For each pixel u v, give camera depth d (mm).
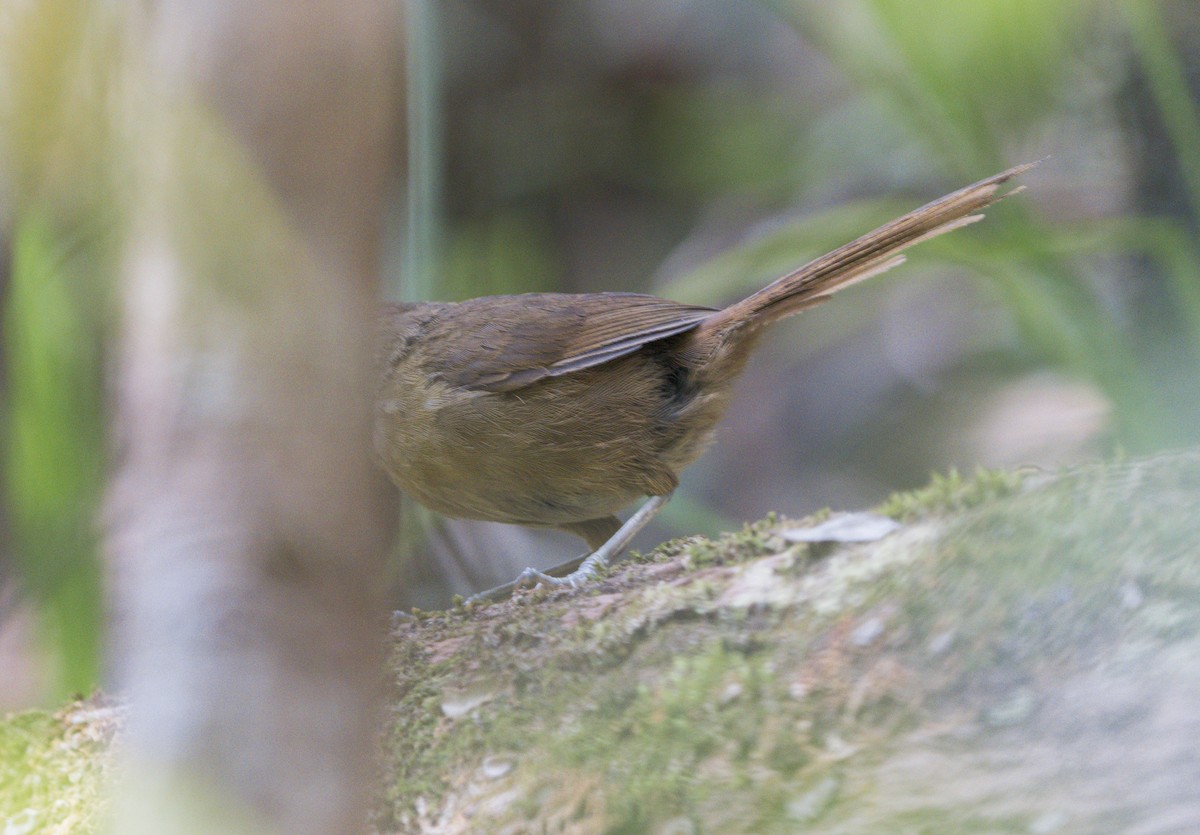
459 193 20266
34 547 9109
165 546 4207
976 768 5035
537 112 20484
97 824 6449
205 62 4410
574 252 20828
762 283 14828
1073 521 5992
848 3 11281
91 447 9102
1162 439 10367
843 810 5051
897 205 11664
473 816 5711
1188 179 11242
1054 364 12211
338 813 4098
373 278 4488
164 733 4004
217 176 4387
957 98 10586
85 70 5164
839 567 6430
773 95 19781
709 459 19375
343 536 4340
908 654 5695
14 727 7312
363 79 4418
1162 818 4492
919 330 18875
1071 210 13609
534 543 15422
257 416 4285
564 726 5996
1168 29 11969
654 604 6523
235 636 4113
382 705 5906
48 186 5961
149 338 4422
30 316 8516
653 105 20250
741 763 5438
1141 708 5039
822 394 19375
